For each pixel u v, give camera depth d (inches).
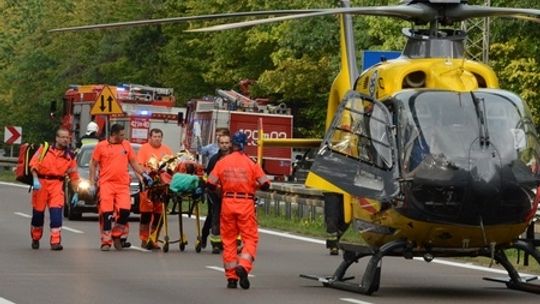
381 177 790.5
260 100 2182.6
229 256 812.0
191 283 836.0
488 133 776.9
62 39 3309.5
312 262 1015.0
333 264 999.6
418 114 784.9
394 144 785.6
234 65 2684.5
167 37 3046.3
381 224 804.0
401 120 788.0
